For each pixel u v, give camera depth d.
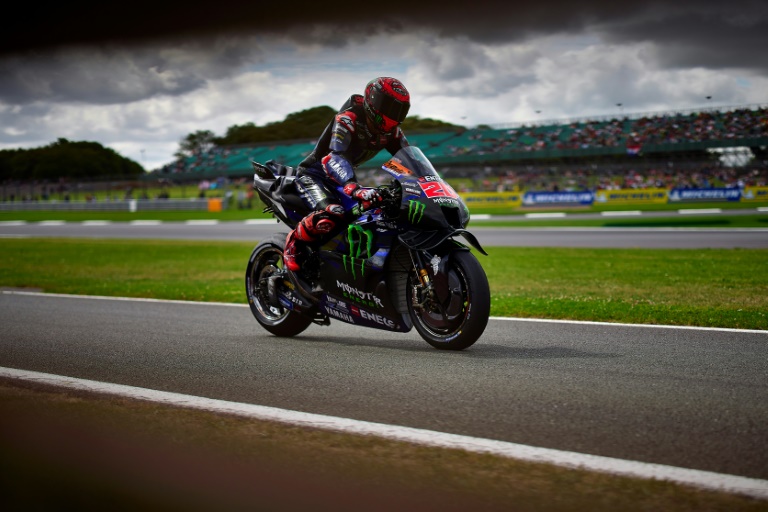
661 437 2.61
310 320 5.00
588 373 3.67
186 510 2.06
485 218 29.34
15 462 2.47
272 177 5.22
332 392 3.37
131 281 10.32
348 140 4.38
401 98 4.22
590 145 48.22
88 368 4.02
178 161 67.50
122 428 2.84
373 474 2.30
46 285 9.73
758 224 21.55
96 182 61.06
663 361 3.95
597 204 35.31
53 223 36.88
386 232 4.29
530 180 43.94
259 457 2.48
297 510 2.05
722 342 4.52
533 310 6.21
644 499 2.07
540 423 2.81
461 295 4.12
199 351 4.52
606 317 5.72
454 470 2.32
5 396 3.37
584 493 2.13
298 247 4.73
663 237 17.64
